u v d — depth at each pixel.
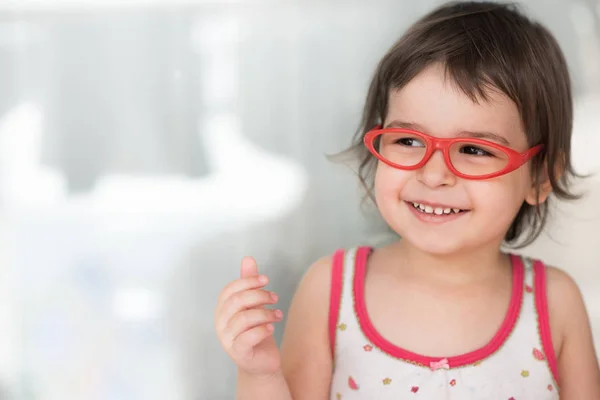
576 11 1.82
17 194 1.86
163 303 1.86
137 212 1.87
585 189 1.85
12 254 1.86
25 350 1.85
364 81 1.84
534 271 1.37
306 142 1.86
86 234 1.87
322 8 1.83
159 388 1.86
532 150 1.25
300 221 1.87
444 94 1.19
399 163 1.24
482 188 1.20
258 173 1.87
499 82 1.21
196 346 1.86
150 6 1.83
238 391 1.26
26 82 1.85
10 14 1.83
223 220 1.87
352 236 1.86
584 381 1.36
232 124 1.86
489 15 1.33
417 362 1.28
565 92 1.37
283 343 1.41
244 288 1.19
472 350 1.29
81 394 1.85
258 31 1.84
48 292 1.86
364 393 1.31
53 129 1.86
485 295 1.32
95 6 1.83
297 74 1.85
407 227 1.25
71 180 1.87
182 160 1.87
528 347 1.30
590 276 1.88
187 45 1.84
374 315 1.33
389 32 1.83
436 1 1.80
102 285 1.86
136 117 1.86
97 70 1.85
